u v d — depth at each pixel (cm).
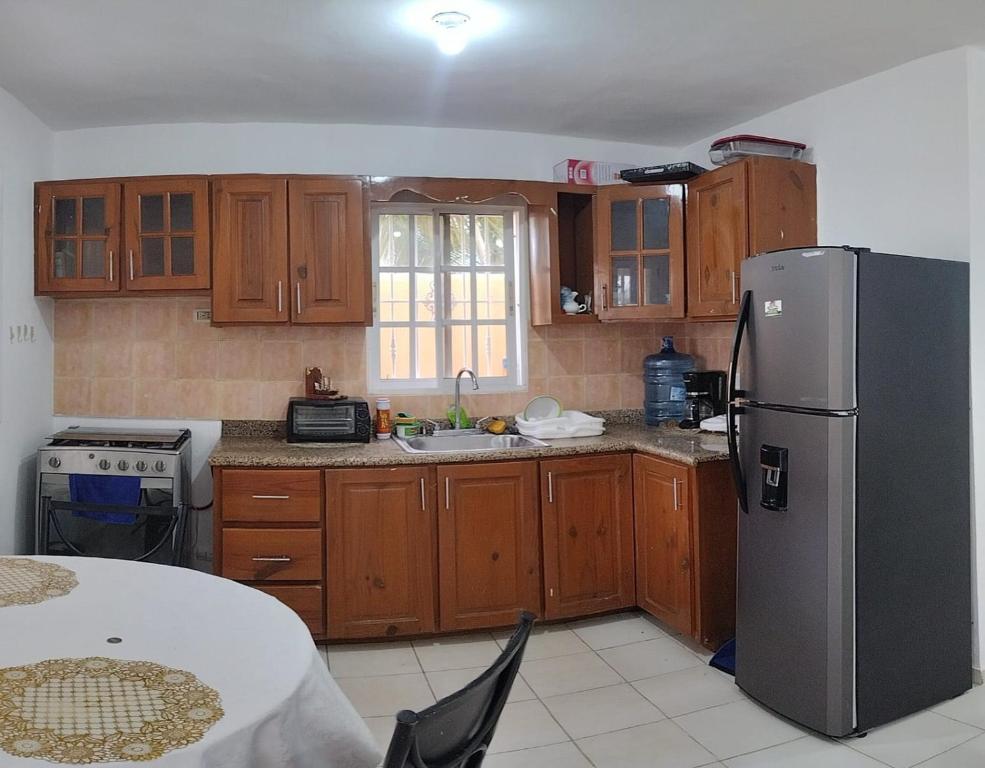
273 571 313
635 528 345
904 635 254
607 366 411
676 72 304
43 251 341
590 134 394
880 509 246
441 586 322
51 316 366
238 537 313
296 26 255
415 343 394
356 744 137
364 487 316
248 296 337
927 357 259
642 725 254
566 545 336
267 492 313
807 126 339
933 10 248
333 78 306
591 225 380
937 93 286
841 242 325
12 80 303
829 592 240
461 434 375
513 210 404
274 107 342
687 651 316
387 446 344
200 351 371
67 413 370
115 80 305
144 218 338
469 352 401
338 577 316
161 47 272
